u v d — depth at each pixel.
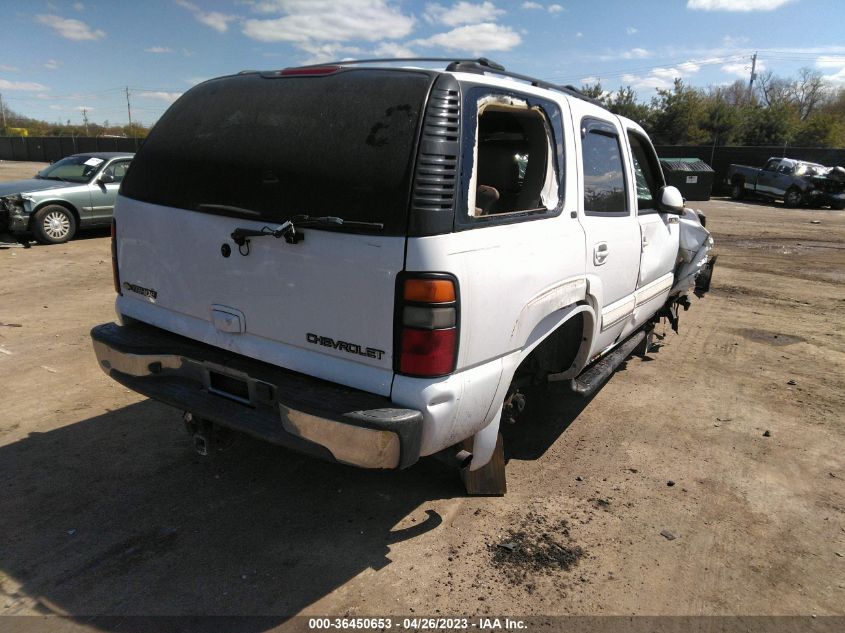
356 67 2.73
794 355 6.09
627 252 3.99
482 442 2.88
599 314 3.67
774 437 4.28
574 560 2.91
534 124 3.16
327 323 2.51
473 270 2.45
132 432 3.96
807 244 13.52
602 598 2.67
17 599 2.54
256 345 2.74
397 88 2.50
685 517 3.29
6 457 3.62
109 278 8.16
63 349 5.39
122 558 2.80
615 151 3.95
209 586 2.65
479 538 3.04
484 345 2.59
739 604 2.67
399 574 2.77
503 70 3.08
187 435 3.94
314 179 2.50
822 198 21.69
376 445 2.33
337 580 2.71
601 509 3.33
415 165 2.32
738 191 25.06
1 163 45.03
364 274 2.38
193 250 2.87
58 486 3.35
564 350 3.66
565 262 3.13
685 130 40.06
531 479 3.61
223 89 3.02
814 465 3.91
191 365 2.93
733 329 6.98
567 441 4.12
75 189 10.79
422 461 3.74
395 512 3.23
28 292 7.34
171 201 2.95
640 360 5.84
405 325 2.33
